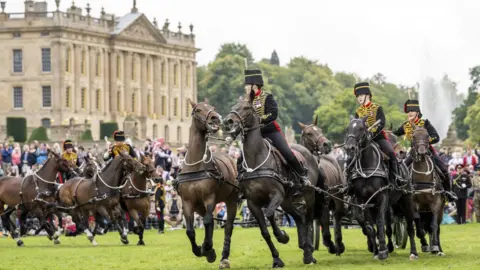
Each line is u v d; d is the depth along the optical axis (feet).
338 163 124.16
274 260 103.55
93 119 647.97
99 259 122.11
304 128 115.44
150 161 149.79
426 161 115.34
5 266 114.11
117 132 152.66
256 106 103.86
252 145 101.04
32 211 151.43
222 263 105.50
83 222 151.53
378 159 107.65
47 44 625.41
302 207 107.96
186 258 121.19
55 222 176.35
